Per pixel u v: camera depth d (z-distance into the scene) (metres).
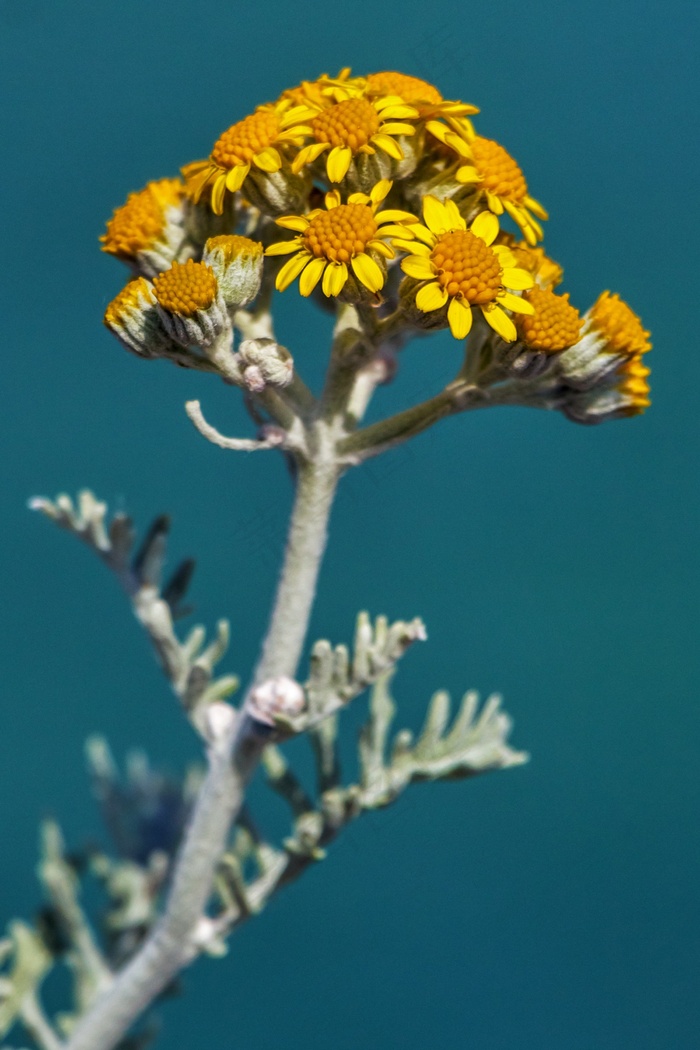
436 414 0.37
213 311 0.36
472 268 0.36
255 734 0.37
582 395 0.37
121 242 0.37
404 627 0.37
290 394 0.37
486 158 0.37
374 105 0.36
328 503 0.37
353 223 0.36
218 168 0.36
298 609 0.37
